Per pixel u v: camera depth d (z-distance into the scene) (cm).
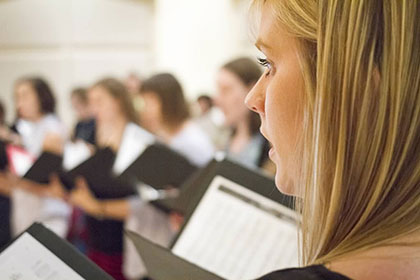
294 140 52
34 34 580
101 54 588
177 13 529
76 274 77
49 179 247
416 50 44
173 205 146
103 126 248
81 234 266
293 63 51
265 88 57
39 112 309
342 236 46
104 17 583
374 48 45
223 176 111
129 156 215
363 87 45
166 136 219
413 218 45
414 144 44
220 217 107
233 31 527
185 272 80
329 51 46
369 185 45
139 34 587
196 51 529
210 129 372
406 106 44
